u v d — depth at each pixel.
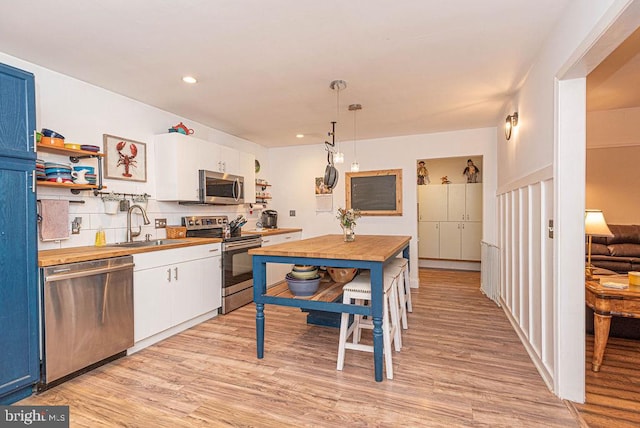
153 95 3.12
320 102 3.35
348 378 2.15
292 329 3.08
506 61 2.44
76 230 2.68
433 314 3.47
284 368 2.30
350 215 3.15
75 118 2.71
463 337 2.82
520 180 2.74
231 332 3.02
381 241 3.14
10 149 1.86
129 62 2.43
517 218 2.92
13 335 1.86
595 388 2.00
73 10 1.77
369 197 5.09
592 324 2.84
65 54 2.29
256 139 5.10
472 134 4.51
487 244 4.20
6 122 1.85
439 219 6.49
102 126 2.92
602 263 3.71
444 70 2.60
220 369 2.29
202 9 1.78
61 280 2.06
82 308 2.18
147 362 2.40
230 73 2.63
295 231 5.29
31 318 1.94
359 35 2.08
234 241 3.72
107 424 1.70
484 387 2.02
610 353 2.47
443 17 1.89
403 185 4.89
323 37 2.10
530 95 2.54
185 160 3.45
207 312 3.36
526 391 1.97
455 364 2.32
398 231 4.93
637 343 2.65
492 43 2.18
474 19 1.91
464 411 1.78
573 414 1.74
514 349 2.57
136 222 3.22
